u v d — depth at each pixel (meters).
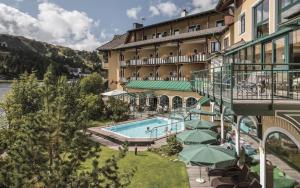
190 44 45.00
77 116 9.79
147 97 45.38
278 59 14.55
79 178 8.23
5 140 10.12
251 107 8.98
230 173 14.45
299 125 8.94
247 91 10.55
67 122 8.86
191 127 22.72
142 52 53.44
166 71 49.00
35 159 8.23
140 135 29.19
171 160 19.89
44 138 8.57
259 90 11.19
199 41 42.22
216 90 13.50
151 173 17.44
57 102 9.23
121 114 37.16
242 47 19.08
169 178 16.52
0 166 8.22
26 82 20.95
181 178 16.42
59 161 8.40
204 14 43.72
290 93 11.06
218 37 38.16
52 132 8.68
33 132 8.49
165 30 50.78
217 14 42.31
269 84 12.19
